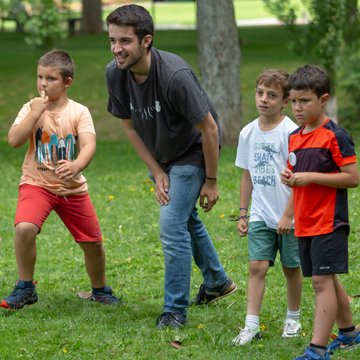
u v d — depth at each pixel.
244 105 29.28
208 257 7.62
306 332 6.66
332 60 23.45
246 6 108.06
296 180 5.72
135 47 6.41
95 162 19.95
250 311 6.50
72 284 9.05
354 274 8.52
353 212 11.44
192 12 103.31
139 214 13.07
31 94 32.72
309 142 5.92
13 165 19.97
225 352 6.17
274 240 6.67
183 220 7.04
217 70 22.16
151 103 6.81
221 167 17.22
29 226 7.33
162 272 9.39
